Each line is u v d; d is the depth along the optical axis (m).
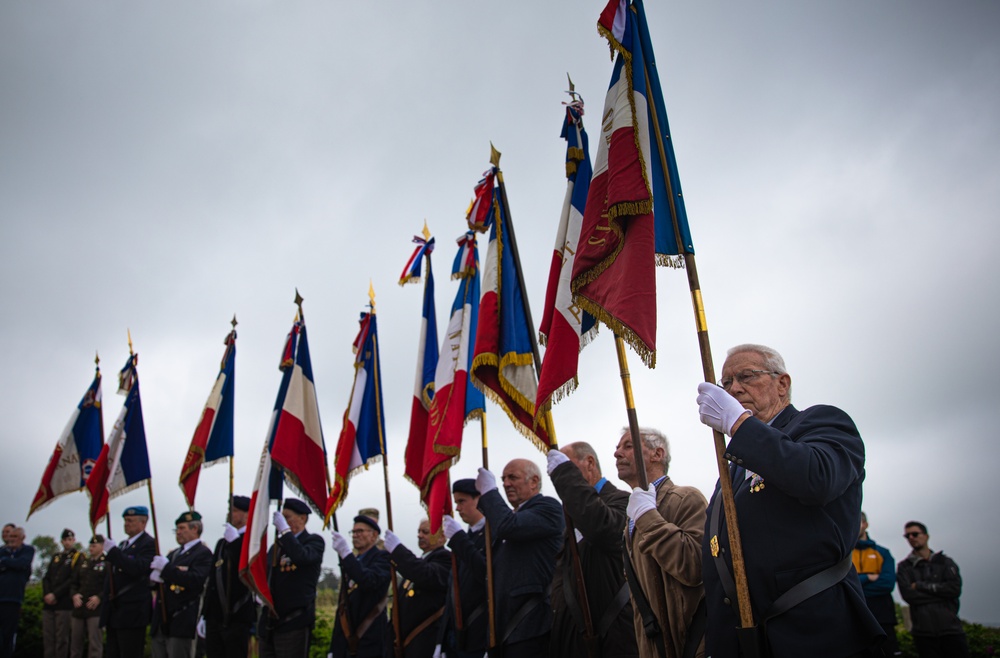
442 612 7.05
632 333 3.88
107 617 10.16
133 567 10.16
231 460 10.54
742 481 3.51
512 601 5.61
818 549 3.10
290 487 8.82
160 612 9.56
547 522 5.72
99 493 10.66
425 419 8.07
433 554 7.45
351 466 8.54
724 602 3.33
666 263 4.14
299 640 8.22
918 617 8.78
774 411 3.70
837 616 3.02
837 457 3.11
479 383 6.30
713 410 3.27
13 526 12.73
